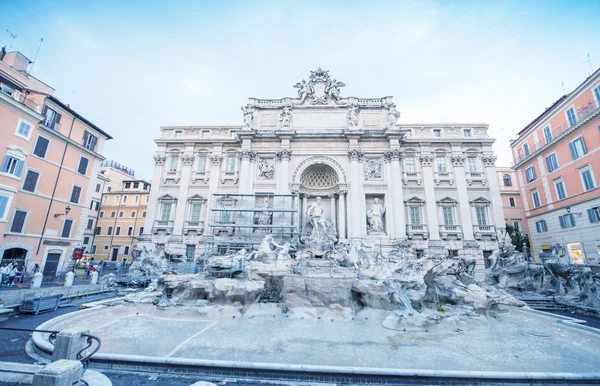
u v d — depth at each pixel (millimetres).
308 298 17000
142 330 13250
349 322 15188
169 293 18578
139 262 29797
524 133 38406
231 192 33344
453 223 31547
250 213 31297
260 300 18219
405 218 31703
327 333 13188
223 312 16031
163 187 34375
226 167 34469
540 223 35938
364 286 16766
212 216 32125
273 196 31312
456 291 18375
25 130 25781
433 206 31531
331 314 15906
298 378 8719
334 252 25016
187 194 33656
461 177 32375
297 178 32469
